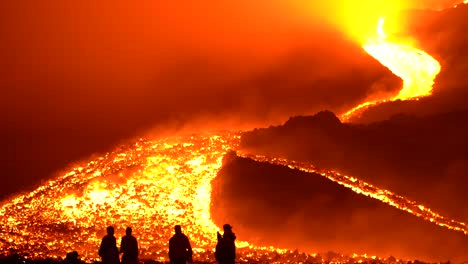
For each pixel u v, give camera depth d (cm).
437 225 4212
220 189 4609
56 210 4631
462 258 3931
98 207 4581
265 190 4506
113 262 2789
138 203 4591
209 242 4012
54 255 3628
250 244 4072
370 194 4528
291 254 3616
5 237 4116
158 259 3531
